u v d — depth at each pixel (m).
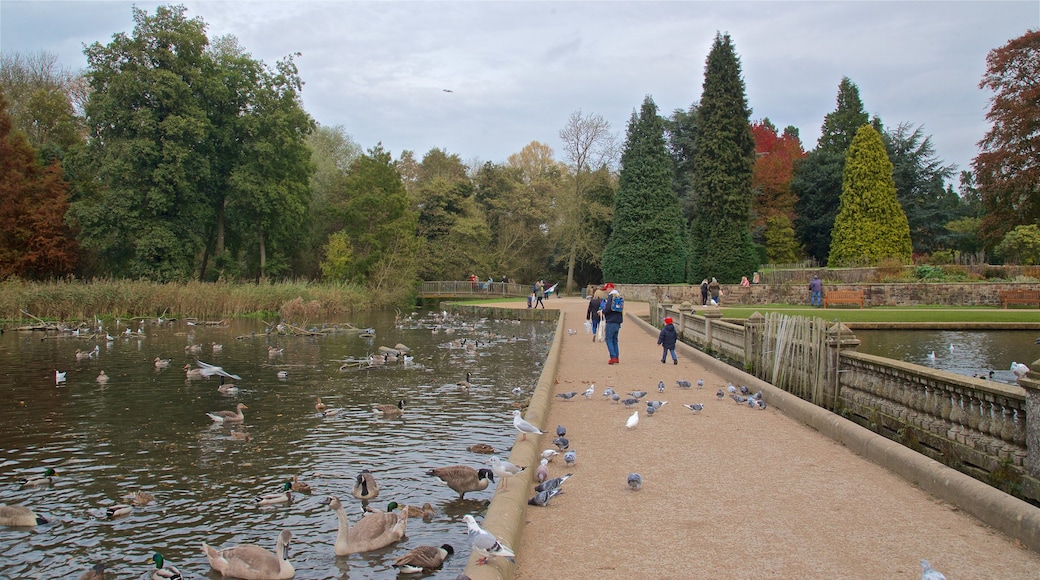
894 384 10.54
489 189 82.00
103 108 45.25
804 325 14.05
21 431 13.75
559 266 78.00
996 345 25.50
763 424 11.44
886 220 55.50
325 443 12.77
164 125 45.50
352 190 63.34
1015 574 5.51
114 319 39.06
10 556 7.99
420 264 70.69
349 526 8.62
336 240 58.72
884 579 5.41
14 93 56.41
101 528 8.77
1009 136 42.22
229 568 7.30
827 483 8.05
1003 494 6.71
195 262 55.62
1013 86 43.16
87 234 46.53
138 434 13.52
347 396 17.53
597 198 69.19
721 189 48.84
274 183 53.97
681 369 18.50
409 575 7.14
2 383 19.34
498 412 15.51
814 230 70.94
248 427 14.06
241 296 44.66
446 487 10.15
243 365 23.17
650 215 57.38
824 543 6.18
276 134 52.84
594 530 6.57
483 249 76.94
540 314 46.41
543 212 78.19
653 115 57.34
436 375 21.22
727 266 48.72
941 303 41.97
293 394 17.81
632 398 12.83
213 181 52.12
